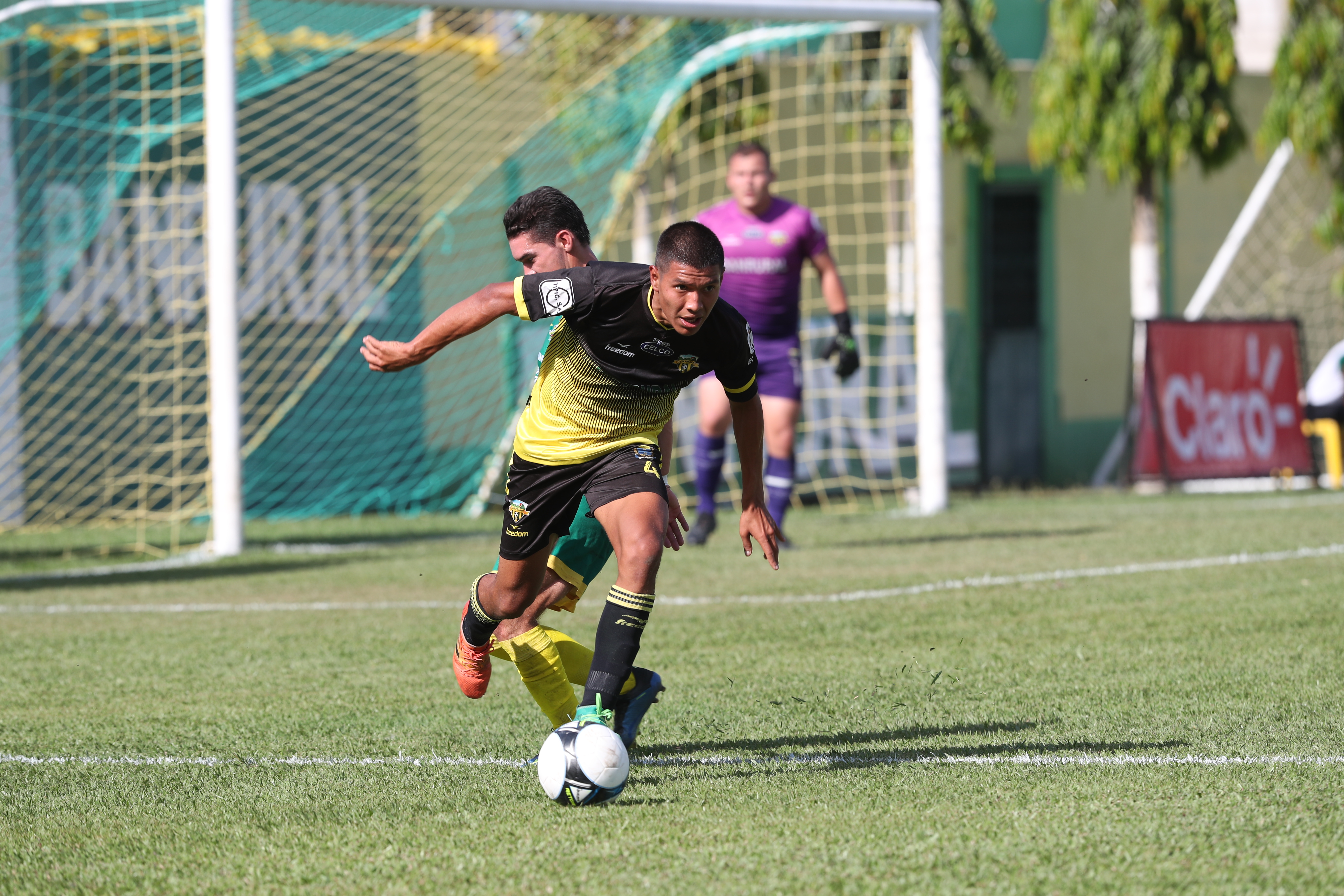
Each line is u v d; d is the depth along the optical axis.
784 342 29.34
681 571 28.27
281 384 43.84
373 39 41.38
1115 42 47.28
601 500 12.05
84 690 17.17
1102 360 59.84
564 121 45.84
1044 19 59.62
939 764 12.30
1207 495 46.66
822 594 24.45
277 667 18.62
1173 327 48.12
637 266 12.00
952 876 9.08
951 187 56.44
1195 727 13.62
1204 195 61.47
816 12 37.97
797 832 10.13
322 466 44.38
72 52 39.91
